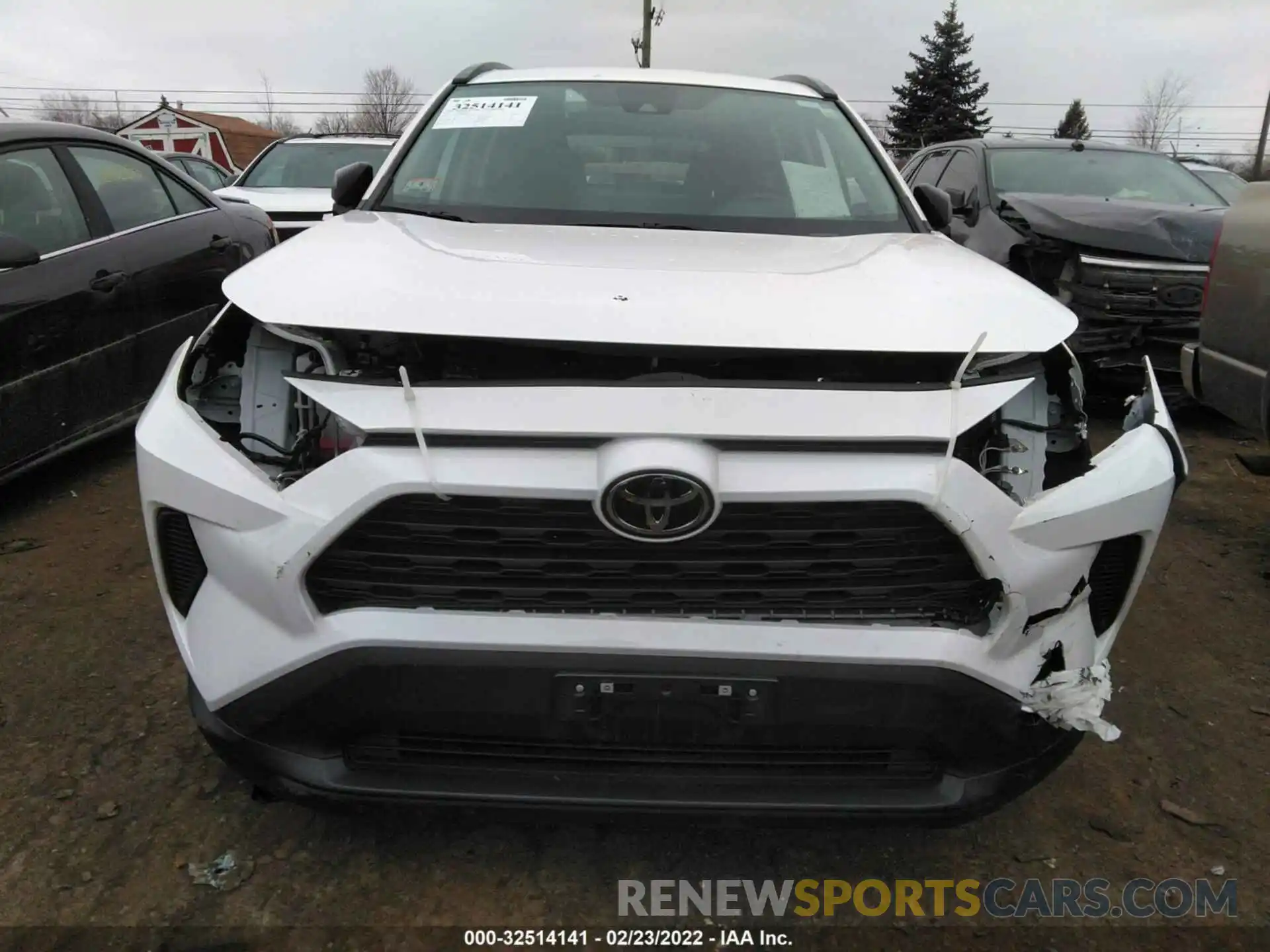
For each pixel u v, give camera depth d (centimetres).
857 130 332
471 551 174
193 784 241
